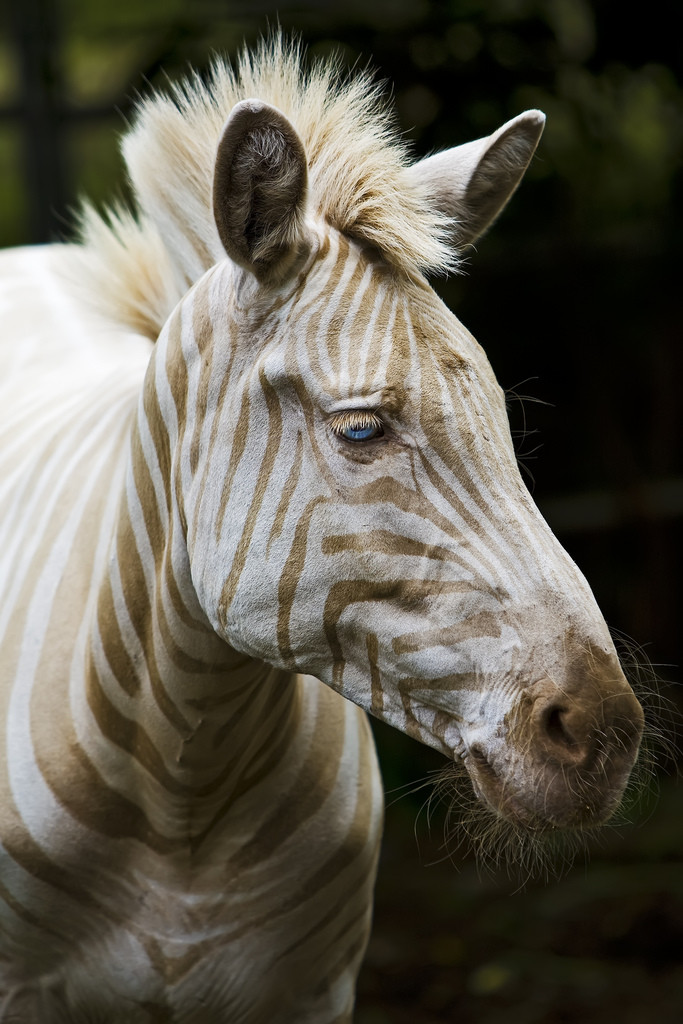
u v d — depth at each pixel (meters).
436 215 4.42
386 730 12.48
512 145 4.53
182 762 4.63
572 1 13.02
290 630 4.08
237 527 4.13
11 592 5.28
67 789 4.75
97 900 4.88
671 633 14.50
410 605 3.91
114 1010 5.04
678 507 14.37
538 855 4.39
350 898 5.19
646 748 4.34
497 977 9.34
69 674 4.92
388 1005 9.14
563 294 14.31
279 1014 5.27
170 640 4.51
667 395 14.55
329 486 3.97
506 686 3.77
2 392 6.91
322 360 3.99
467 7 12.16
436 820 11.93
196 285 4.57
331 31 12.21
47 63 13.66
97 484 5.28
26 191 13.82
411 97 12.48
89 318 6.93
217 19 12.48
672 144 14.30
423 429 3.88
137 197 5.15
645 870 10.76
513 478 3.98
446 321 4.09
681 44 12.78
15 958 4.98
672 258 14.04
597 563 14.63
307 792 5.00
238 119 3.86
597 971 9.38
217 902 4.89
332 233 4.20
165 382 4.53
